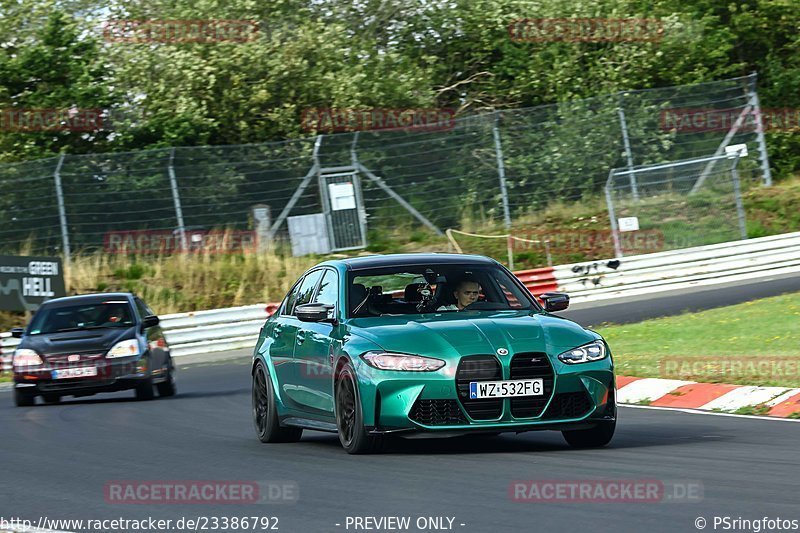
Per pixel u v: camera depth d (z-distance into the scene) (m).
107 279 96.19
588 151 114.62
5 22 116.06
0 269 87.31
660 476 25.69
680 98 120.25
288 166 105.38
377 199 107.25
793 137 133.00
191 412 48.16
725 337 58.62
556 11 131.75
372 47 128.62
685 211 109.50
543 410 29.11
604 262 98.00
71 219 97.69
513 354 29.19
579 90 129.25
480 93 132.00
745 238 108.88
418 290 33.38
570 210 112.19
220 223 102.38
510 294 33.62
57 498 26.30
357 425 30.20
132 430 41.59
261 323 88.81
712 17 136.25
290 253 103.94
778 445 31.06
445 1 135.12
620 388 47.16
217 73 115.69
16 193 96.56
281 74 118.00
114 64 117.62
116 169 100.50
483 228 109.38
